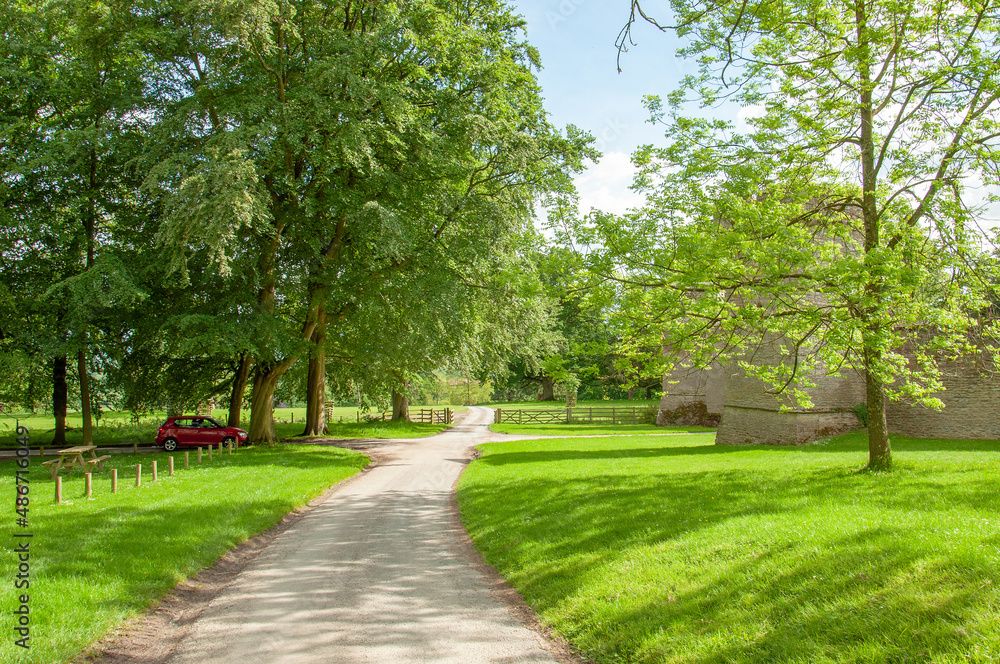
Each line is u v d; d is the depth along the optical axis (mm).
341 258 24062
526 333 28219
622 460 20969
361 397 41844
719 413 43031
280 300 27078
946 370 23828
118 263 20391
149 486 15742
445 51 22219
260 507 13375
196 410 36219
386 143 22750
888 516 8586
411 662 5688
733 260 12336
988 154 12008
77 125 22375
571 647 6059
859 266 10805
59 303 21953
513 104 24859
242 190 17875
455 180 23938
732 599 6273
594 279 13352
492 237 23031
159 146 19641
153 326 22625
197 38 19312
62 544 9359
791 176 13953
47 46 22484
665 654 5469
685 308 13109
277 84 21750
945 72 12305
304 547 10586
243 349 21891
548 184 24031
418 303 22703
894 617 5219
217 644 6219
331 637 6348
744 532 8547
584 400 78375
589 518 10828
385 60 22031
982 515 8250
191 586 8445
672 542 8633
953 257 12023
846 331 11391
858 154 13992
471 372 33656
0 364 20672
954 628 4836
